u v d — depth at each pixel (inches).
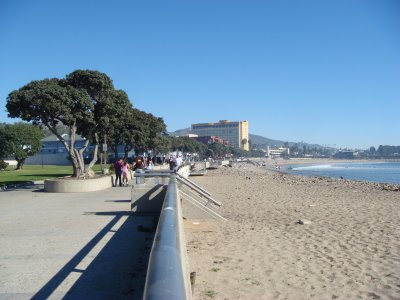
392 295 270.4
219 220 545.3
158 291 84.0
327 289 282.0
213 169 3157.0
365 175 3312.0
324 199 894.4
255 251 386.0
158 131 2324.1
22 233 417.1
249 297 263.6
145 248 349.4
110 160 3257.9
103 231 427.8
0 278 264.8
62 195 826.2
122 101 1077.8
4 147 2524.6
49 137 4281.5
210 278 301.1
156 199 538.3
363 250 396.2
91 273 275.9
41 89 883.4
